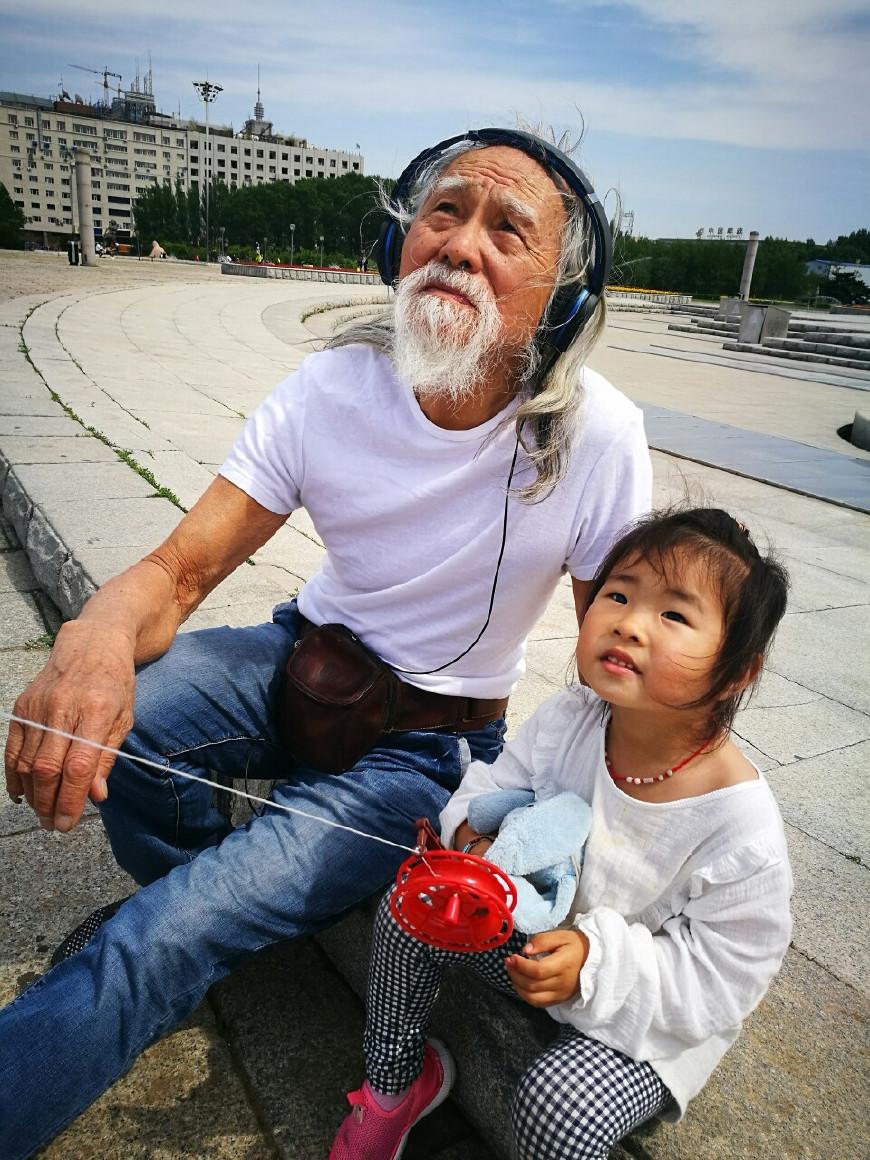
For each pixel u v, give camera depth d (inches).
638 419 65.7
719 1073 61.6
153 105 6141.7
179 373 367.2
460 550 65.2
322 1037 69.9
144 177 5861.2
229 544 70.8
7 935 76.2
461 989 62.8
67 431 220.4
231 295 895.1
